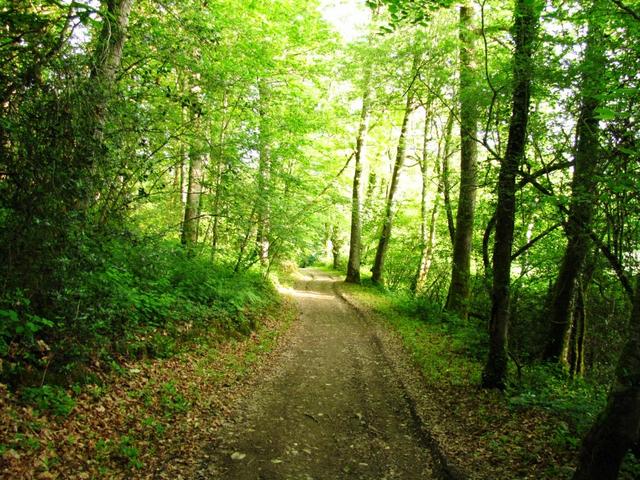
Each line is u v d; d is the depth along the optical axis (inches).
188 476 187.5
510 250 314.7
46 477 153.4
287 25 548.4
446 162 663.8
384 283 1146.7
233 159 451.5
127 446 193.6
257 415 267.9
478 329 478.3
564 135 315.3
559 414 254.8
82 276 227.0
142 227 436.8
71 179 205.8
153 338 305.6
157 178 402.3
